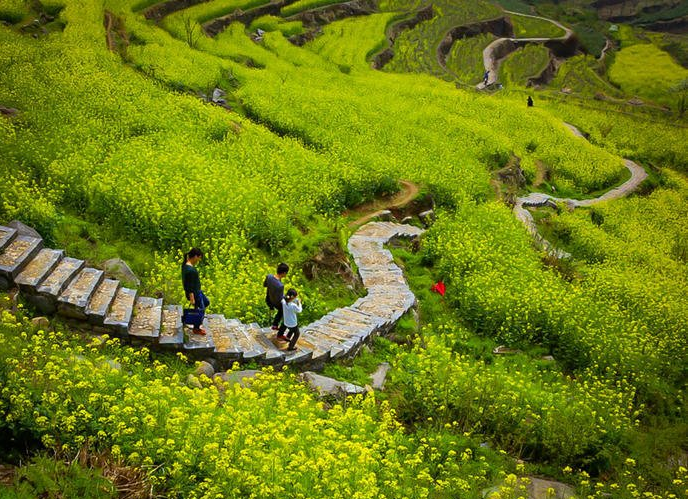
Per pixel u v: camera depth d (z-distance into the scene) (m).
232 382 9.10
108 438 6.48
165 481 6.25
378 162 25.16
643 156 55.59
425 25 82.69
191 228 14.48
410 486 7.55
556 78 84.00
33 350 7.36
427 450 8.85
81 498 5.67
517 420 10.07
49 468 5.79
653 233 31.42
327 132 30.06
